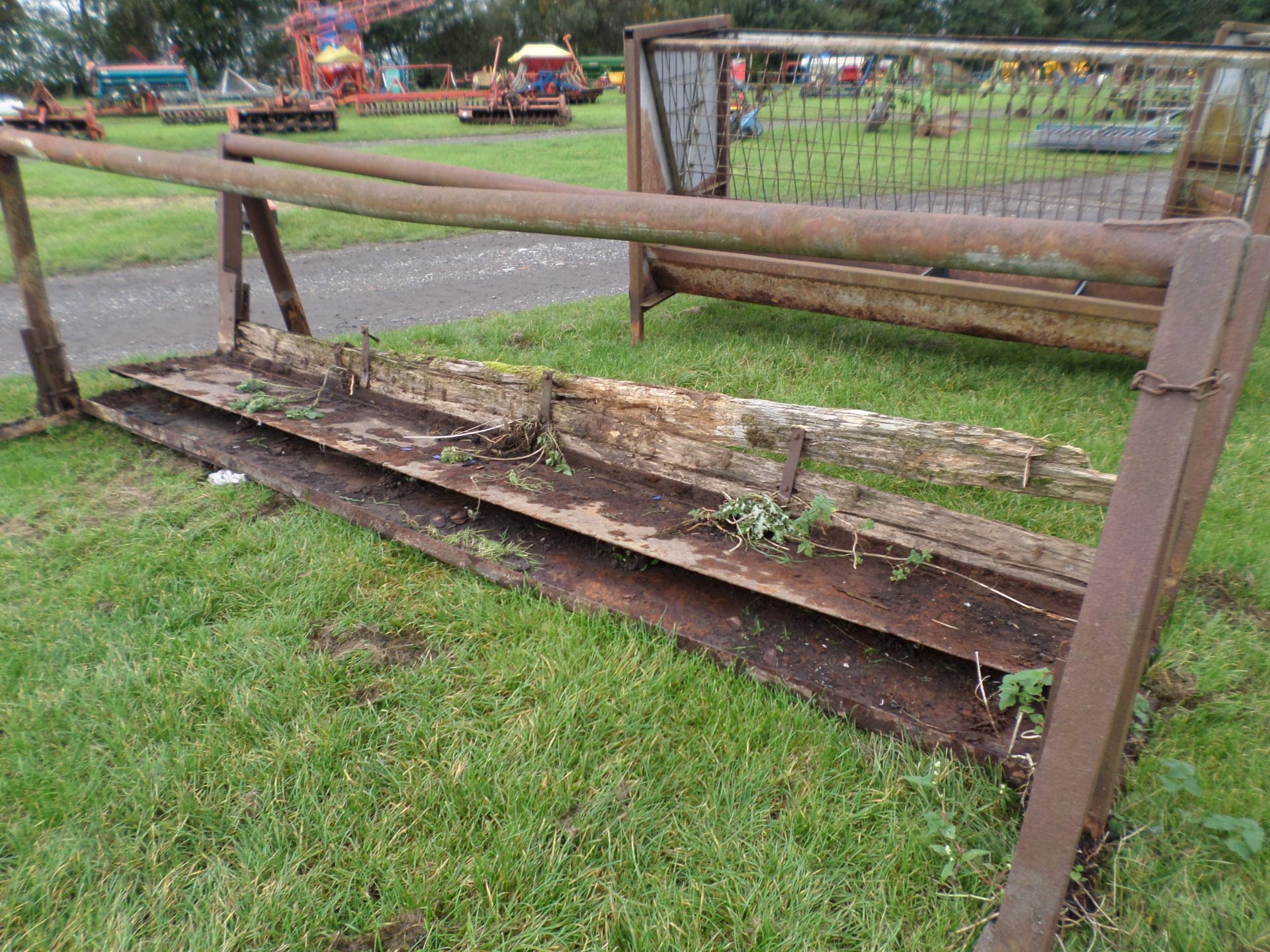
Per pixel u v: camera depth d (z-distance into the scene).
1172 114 5.14
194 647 2.72
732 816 2.07
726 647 2.54
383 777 2.21
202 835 2.07
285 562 3.17
